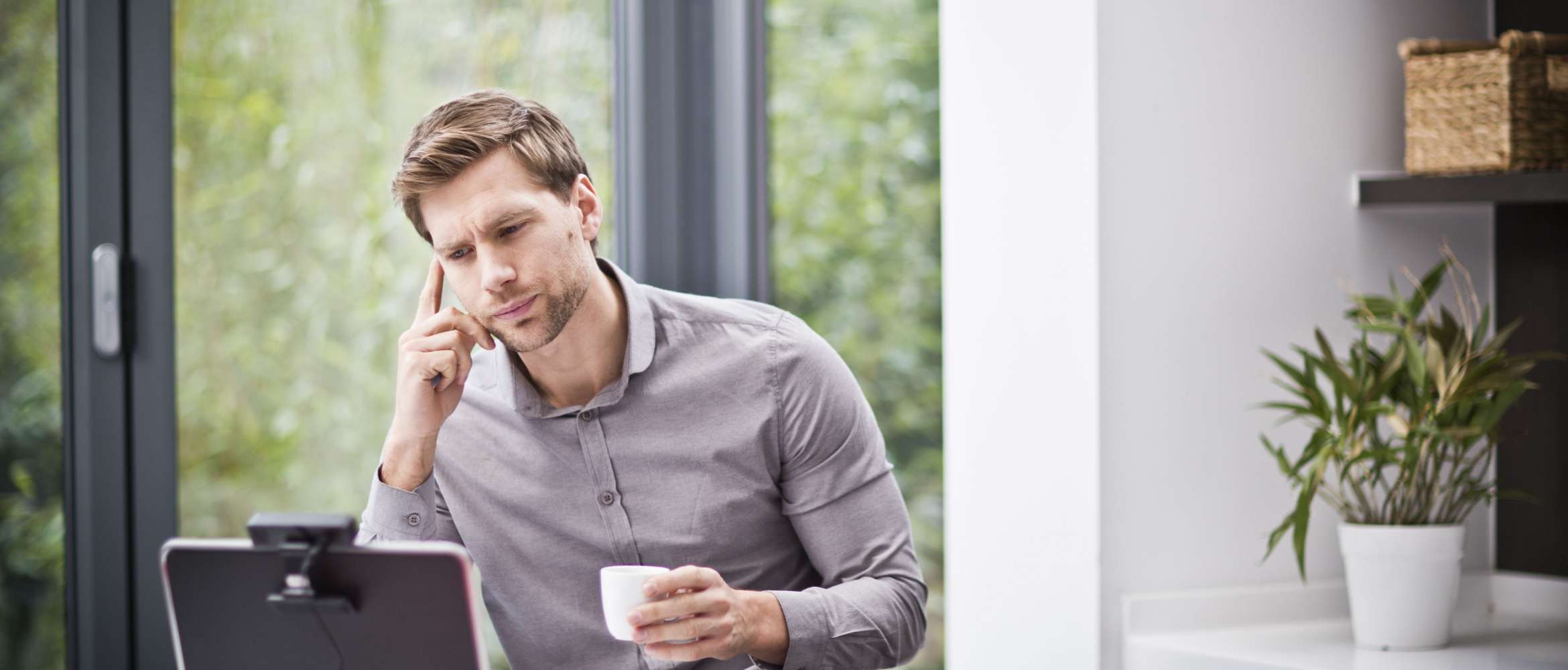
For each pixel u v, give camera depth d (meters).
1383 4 2.32
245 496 2.28
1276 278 2.21
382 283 2.37
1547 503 2.37
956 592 2.39
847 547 1.60
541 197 1.47
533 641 1.63
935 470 2.93
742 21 2.52
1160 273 2.11
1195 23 2.13
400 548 1.10
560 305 1.48
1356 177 2.29
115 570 2.19
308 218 2.32
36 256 2.15
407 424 1.54
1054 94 2.13
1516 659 1.97
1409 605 2.02
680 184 2.49
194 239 2.24
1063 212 2.11
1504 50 2.07
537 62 2.43
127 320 2.19
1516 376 2.06
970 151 2.32
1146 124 2.09
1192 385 2.14
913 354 2.91
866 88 2.88
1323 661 1.94
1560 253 2.35
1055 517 2.15
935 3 2.95
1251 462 2.20
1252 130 2.19
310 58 2.31
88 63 2.16
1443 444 2.10
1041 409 2.17
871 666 1.51
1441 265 2.11
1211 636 2.10
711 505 1.60
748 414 1.61
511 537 1.62
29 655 2.16
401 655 1.13
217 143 2.25
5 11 2.13
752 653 1.40
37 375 2.16
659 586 1.25
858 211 2.87
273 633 1.14
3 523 2.14
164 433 2.21
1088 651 2.08
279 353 2.30
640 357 1.60
